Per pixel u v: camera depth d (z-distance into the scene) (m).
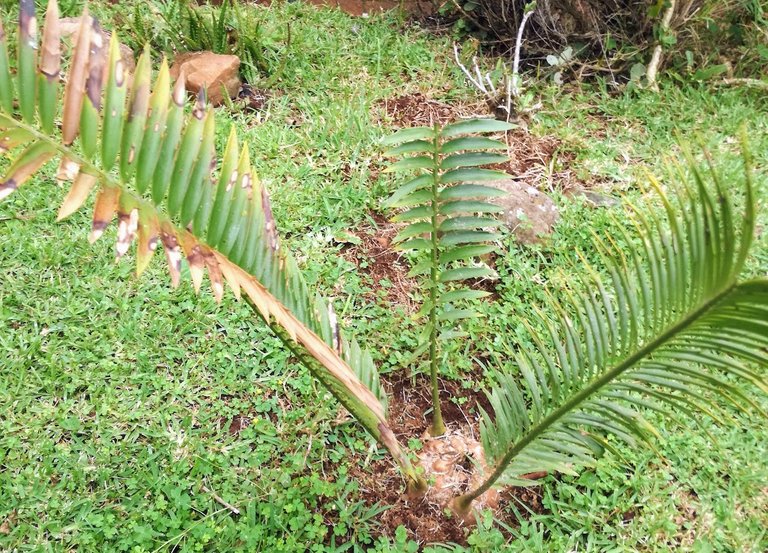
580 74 5.19
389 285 3.57
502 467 2.28
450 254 2.29
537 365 2.14
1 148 1.33
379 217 3.97
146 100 1.48
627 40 5.20
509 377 2.28
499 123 2.14
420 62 5.20
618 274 1.86
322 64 5.06
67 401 2.84
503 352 3.26
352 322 3.30
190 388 2.97
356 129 4.43
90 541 2.42
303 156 4.23
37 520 2.48
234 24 4.96
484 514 2.62
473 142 2.15
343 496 2.66
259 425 2.84
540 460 2.17
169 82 1.50
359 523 2.59
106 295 3.25
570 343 2.01
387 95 4.88
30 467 2.62
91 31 1.41
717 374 3.14
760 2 5.27
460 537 2.61
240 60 4.79
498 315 3.39
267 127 4.35
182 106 1.53
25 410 2.81
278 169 4.03
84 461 2.68
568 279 3.29
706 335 1.63
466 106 4.89
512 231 3.82
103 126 1.44
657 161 4.42
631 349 1.86
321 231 3.78
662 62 5.24
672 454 2.85
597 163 4.42
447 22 5.88
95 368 2.97
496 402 2.27
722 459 2.84
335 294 3.46
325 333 2.15
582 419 2.04
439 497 2.71
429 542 2.59
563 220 3.94
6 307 3.12
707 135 4.62
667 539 2.61
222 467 2.70
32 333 3.06
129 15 4.95
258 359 3.12
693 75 5.06
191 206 1.59
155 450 2.74
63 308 3.16
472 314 2.44
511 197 3.91
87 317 3.16
